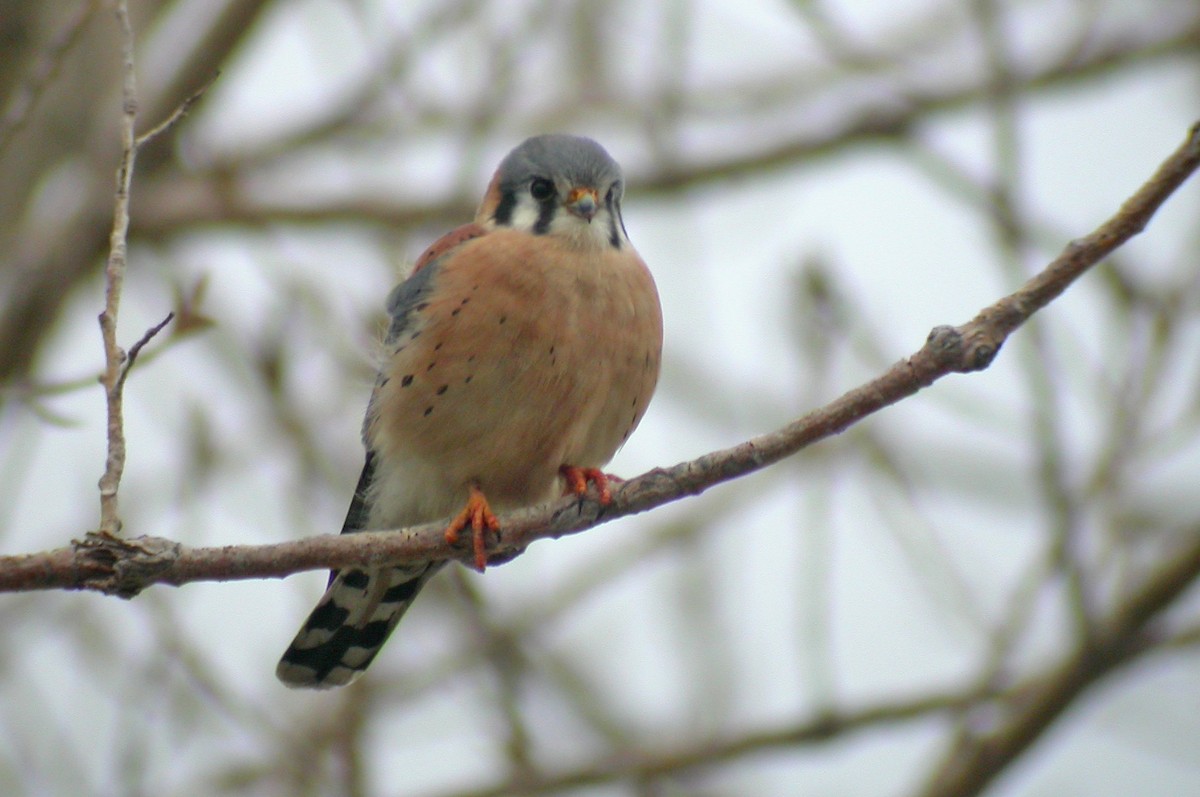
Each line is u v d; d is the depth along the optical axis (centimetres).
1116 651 934
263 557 676
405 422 918
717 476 720
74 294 1398
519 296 891
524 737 1117
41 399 1059
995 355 657
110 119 1360
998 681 1009
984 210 985
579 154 952
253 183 1528
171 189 1452
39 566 636
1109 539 948
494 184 984
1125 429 970
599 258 911
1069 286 652
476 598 1162
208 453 1127
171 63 1385
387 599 932
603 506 748
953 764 1012
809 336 1108
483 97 1320
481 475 923
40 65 784
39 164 1342
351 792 1019
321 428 1184
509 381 892
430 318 903
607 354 902
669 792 1247
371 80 1505
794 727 1073
